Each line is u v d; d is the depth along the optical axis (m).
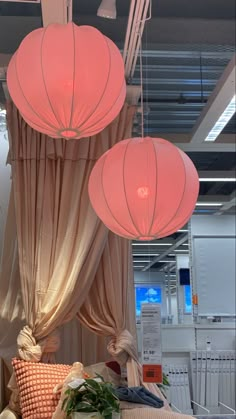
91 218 3.42
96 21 3.77
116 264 3.54
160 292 5.31
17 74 2.12
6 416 3.06
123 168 2.44
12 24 3.68
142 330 3.06
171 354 4.57
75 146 3.59
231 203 5.72
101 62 2.08
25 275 3.38
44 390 3.00
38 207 3.46
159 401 3.05
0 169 4.31
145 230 2.50
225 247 5.31
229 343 4.64
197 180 2.60
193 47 4.04
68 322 3.63
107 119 2.25
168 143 2.57
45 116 2.11
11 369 3.44
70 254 3.38
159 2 3.64
